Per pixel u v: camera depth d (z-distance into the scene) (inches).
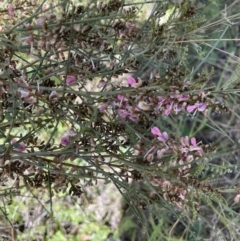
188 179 19.2
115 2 20.4
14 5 21.8
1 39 19.5
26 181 20.9
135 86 19.8
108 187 34.9
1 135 20.3
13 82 19.6
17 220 32.2
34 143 20.9
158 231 29.6
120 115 19.8
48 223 33.1
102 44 20.4
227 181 31.5
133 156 20.1
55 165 20.5
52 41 19.5
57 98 19.7
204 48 33.3
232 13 31.7
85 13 19.8
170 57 21.8
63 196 33.7
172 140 20.2
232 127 35.0
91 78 20.5
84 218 34.3
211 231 30.2
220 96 21.0
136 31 20.8
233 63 35.0
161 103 19.7
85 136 20.3
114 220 34.8
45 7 21.8
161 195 20.1
